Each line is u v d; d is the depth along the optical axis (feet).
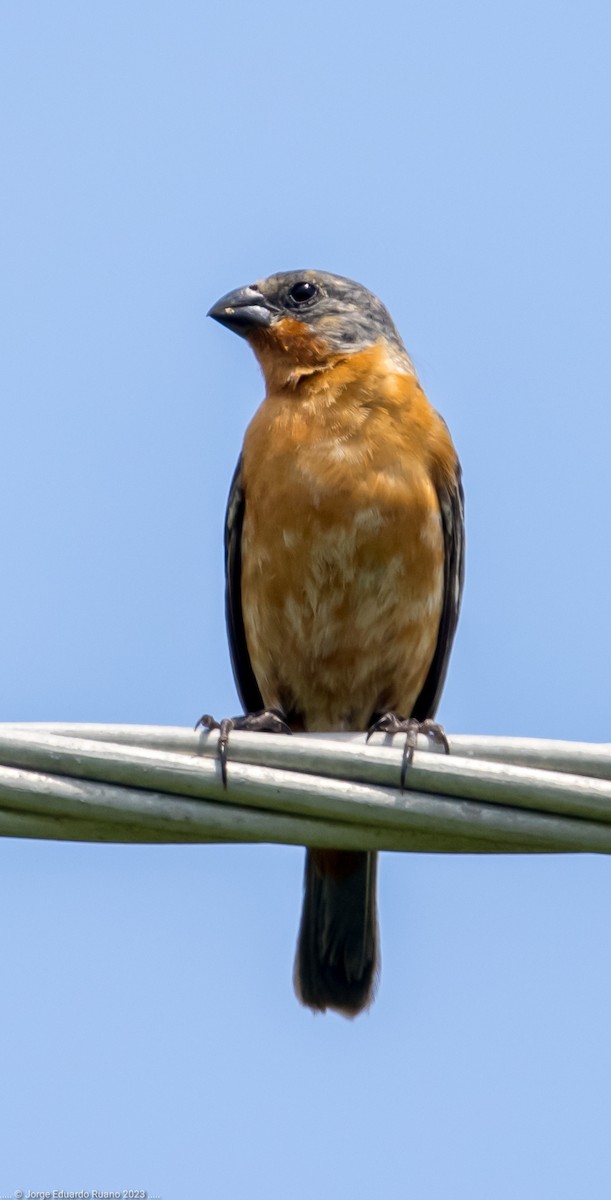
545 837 22.82
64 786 22.71
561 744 23.67
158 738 23.61
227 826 22.98
